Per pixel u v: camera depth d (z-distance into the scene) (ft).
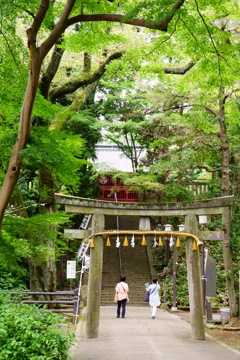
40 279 48.47
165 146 75.05
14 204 46.42
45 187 38.06
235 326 44.60
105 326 42.09
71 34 38.01
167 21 25.86
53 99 51.98
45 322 22.20
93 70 56.24
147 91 61.41
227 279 46.21
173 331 40.19
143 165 87.30
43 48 24.90
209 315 48.29
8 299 24.43
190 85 52.37
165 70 53.83
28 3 25.14
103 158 117.39
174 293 62.34
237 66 34.76
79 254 62.39
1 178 29.40
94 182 89.61
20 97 28.02
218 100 52.54
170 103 57.16
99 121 83.61
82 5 28.43
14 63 27.27
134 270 80.79
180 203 36.96
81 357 28.04
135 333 38.32
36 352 20.08
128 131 84.69
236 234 50.16
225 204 35.29
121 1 34.17
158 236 37.35
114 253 86.48
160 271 79.46
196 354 29.63
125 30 53.98
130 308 63.16
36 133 26.96
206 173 103.09
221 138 49.96
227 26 44.88
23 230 29.37
